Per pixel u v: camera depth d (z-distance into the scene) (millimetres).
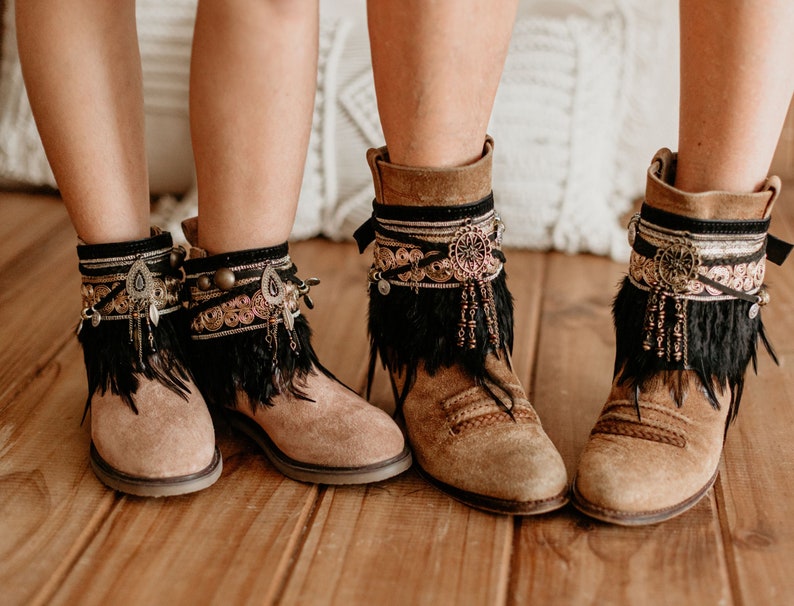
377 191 891
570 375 1116
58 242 1530
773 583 742
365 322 1260
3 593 725
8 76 1745
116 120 872
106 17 853
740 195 816
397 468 871
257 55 781
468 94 809
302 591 730
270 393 903
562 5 1645
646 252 861
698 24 792
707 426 861
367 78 1532
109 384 904
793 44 780
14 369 1109
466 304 879
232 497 858
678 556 775
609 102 1571
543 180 1539
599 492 797
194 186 1652
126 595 724
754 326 889
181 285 944
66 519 820
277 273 896
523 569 758
